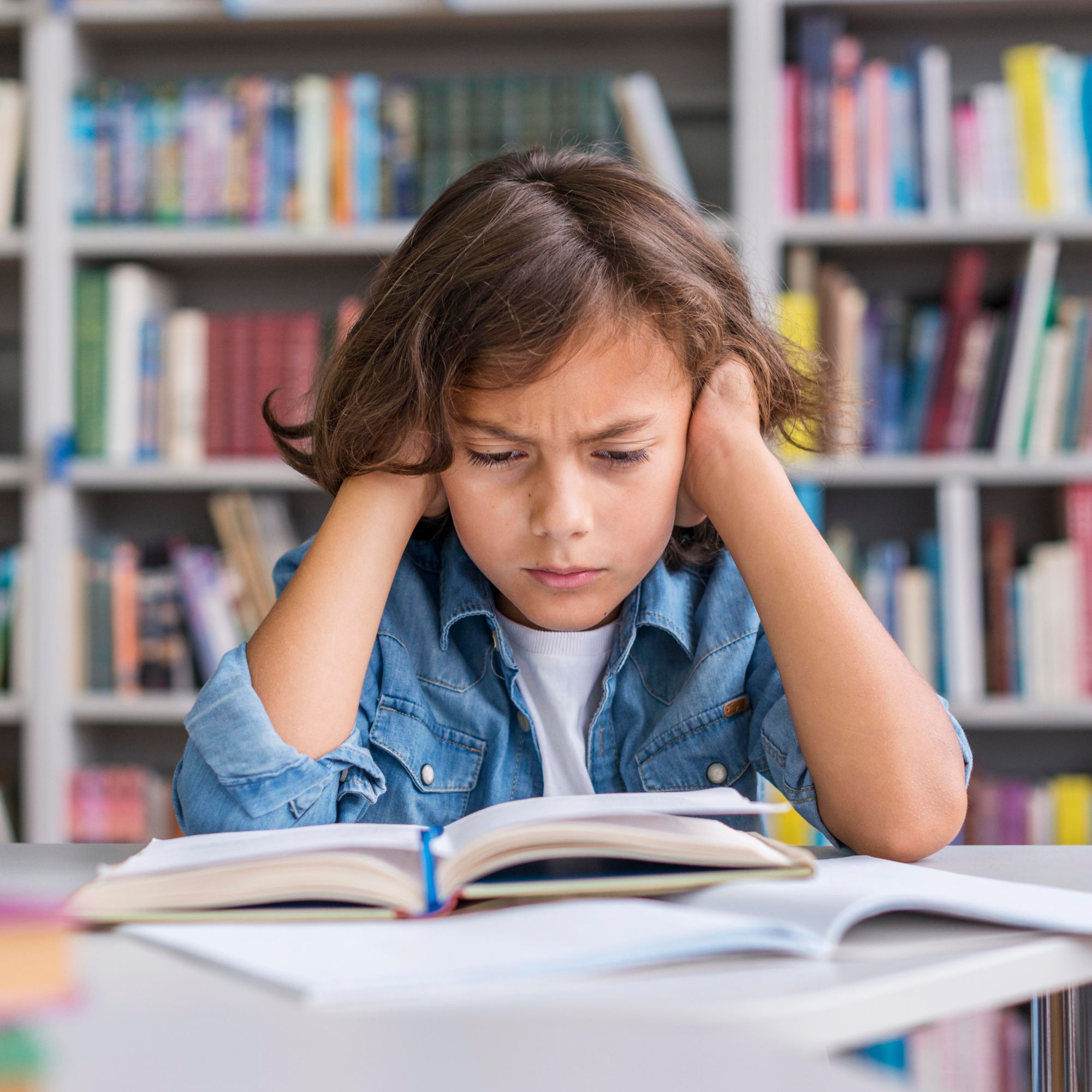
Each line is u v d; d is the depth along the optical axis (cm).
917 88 184
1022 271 192
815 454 117
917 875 54
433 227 85
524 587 76
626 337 72
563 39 212
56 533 191
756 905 47
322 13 200
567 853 51
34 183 191
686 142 212
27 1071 30
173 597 190
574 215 79
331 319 192
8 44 217
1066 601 179
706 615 89
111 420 191
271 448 189
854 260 208
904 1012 39
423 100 187
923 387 184
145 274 199
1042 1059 63
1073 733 205
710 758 87
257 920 48
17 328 217
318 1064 31
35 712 188
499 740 89
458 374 72
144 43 216
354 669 75
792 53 199
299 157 189
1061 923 46
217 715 71
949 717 72
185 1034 34
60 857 68
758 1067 31
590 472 73
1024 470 180
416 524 82
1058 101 182
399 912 49
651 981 39
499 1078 30
